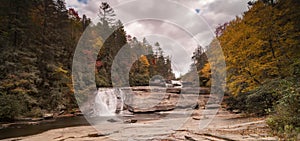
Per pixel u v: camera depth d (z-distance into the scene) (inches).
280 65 320.2
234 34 410.6
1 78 464.8
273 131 205.5
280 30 339.9
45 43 607.2
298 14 341.7
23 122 411.2
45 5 625.3
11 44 518.9
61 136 265.4
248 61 380.5
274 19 350.6
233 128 277.1
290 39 324.5
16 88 471.5
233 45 404.8
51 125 382.6
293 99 193.3
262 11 364.2
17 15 536.7
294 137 170.9
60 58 649.6
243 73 394.3
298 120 186.4
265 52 367.2
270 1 401.1
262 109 378.6
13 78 468.1
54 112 535.8
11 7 530.0
